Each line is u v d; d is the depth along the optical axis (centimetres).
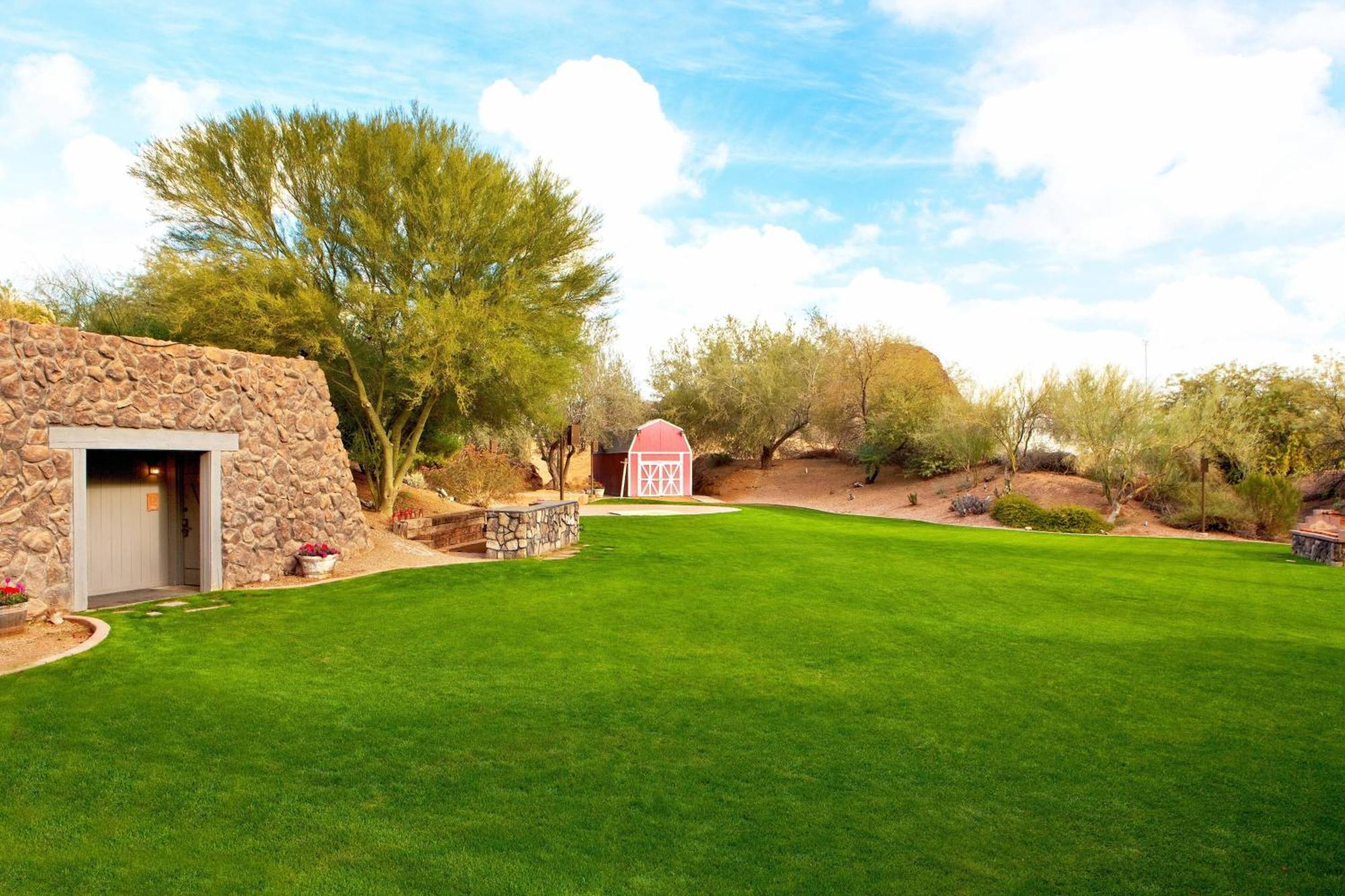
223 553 1170
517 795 480
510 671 754
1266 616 1094
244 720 596
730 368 4784
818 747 575
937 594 1245
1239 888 396
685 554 1672
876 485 4166
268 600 1072
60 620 914
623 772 520
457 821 445
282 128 1612
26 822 429
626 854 413
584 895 373
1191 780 527
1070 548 2012
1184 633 981
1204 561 1756
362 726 593
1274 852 432
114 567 1137
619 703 665
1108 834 449
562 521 1742
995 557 1775
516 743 567
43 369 942
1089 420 2864
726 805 475
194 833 423
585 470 5319
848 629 968
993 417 3381
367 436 1981
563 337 1814
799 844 429
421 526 1727
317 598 1092
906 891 386
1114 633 976
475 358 1680
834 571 1473
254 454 1230
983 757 561
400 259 1655
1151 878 404
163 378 1082
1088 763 553
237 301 1486
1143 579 1438
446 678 726
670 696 687
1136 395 2838
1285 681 764
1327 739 605
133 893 364
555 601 1101
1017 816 470
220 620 939
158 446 1070
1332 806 489
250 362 1232
